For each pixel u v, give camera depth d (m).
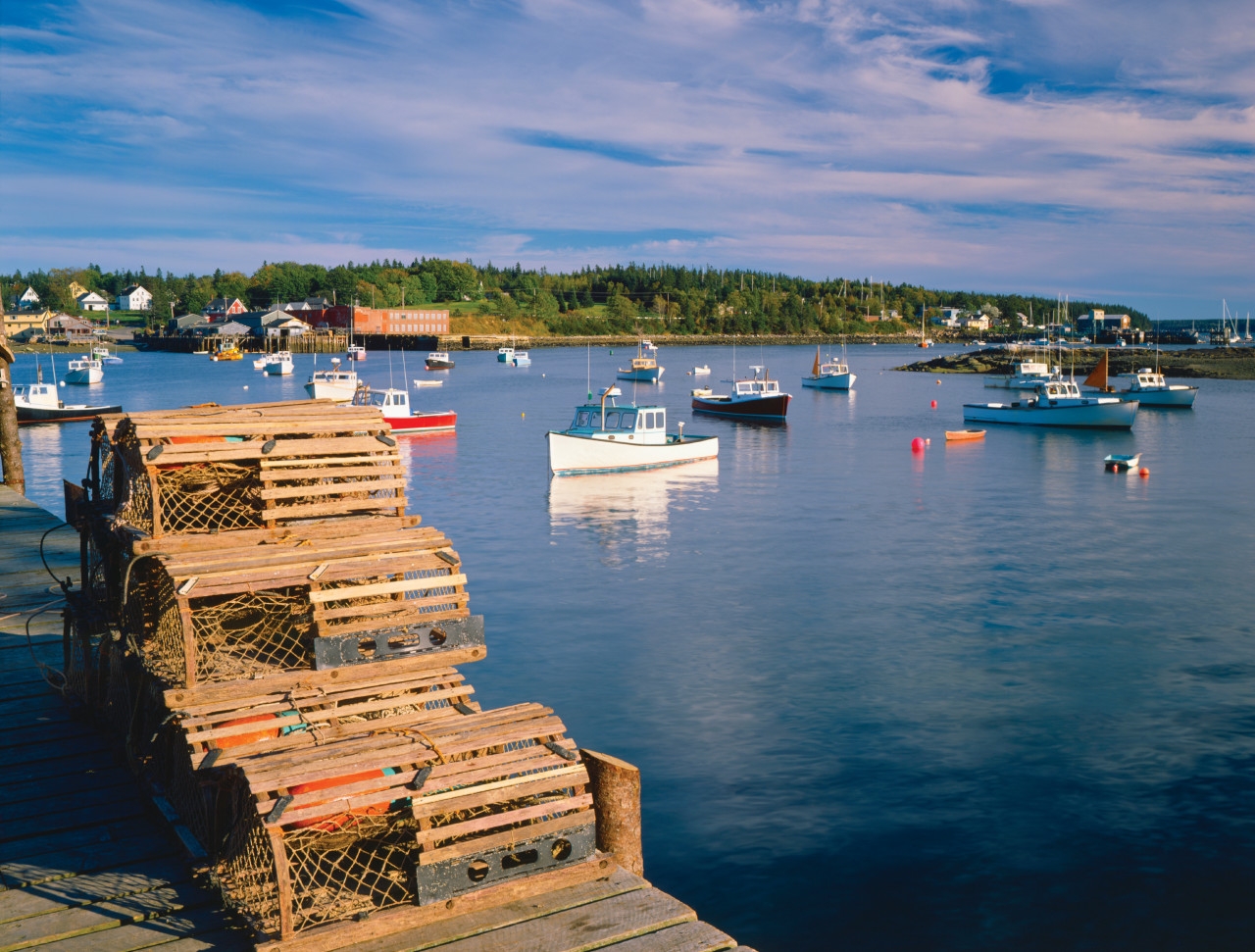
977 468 42.78
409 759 5.02
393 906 4.75
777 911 8.95
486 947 4.57
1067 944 8.46
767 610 19.48
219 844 5.20
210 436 6.30
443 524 29.91
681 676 15.39
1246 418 65.69
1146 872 9.55
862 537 27.36
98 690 7.23
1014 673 15.42
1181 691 14.51
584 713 13.80
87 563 7.96
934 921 8.78
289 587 6.09
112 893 5.21
